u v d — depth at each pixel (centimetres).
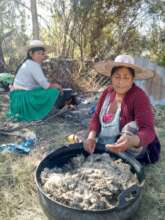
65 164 261
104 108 282
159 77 498
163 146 349
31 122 409
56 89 423
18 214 245
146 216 242
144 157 295
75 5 616
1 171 294
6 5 609
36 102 418
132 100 263
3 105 469
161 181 284
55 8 632
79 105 450
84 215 199
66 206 201
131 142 237
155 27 653
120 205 202
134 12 640
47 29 655
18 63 629
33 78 420
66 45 641
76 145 270
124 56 259
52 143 351
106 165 244
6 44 645
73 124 406
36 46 414
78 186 222
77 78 551
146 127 252
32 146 345
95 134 281
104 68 280
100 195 216
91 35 639
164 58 656
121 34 648
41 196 216
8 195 265
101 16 632
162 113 449
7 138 365
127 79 259
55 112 437
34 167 302
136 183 231
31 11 599
